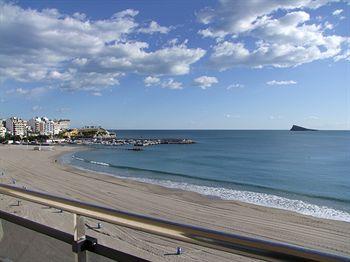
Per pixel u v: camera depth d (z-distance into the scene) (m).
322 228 17.98
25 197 2.64
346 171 49.09
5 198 2.98
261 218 19.91
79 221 2.28
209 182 36.91
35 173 40.62
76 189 29.03
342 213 22.25
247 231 17.44
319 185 36.59
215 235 1.56
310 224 18.72
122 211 1.98
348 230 17.66
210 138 176.38
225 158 69.25
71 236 2.35
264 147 105.00
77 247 2.29
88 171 44.53
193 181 37.28
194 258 11.41
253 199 26.89
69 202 2.26
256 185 35.44
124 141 139.12
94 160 65.75
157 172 45.56
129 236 12.66
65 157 72.00
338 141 141.12
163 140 139.75
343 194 30.86
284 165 56.56
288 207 24.06
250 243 1.45
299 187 34.97
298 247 1.33
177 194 27.33
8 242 2.91
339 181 39.62
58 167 48.97
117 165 54.41
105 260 2.17
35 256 2.64
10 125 169.12
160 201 24.30
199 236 1.62
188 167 53.09
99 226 12.65
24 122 177.50
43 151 90.56
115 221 1.99
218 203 23.94
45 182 33.16
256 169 50.69
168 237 1.76
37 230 2.64
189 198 25.70
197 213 20.98
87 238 2.29
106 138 172.00
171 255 11.55
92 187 30.14
